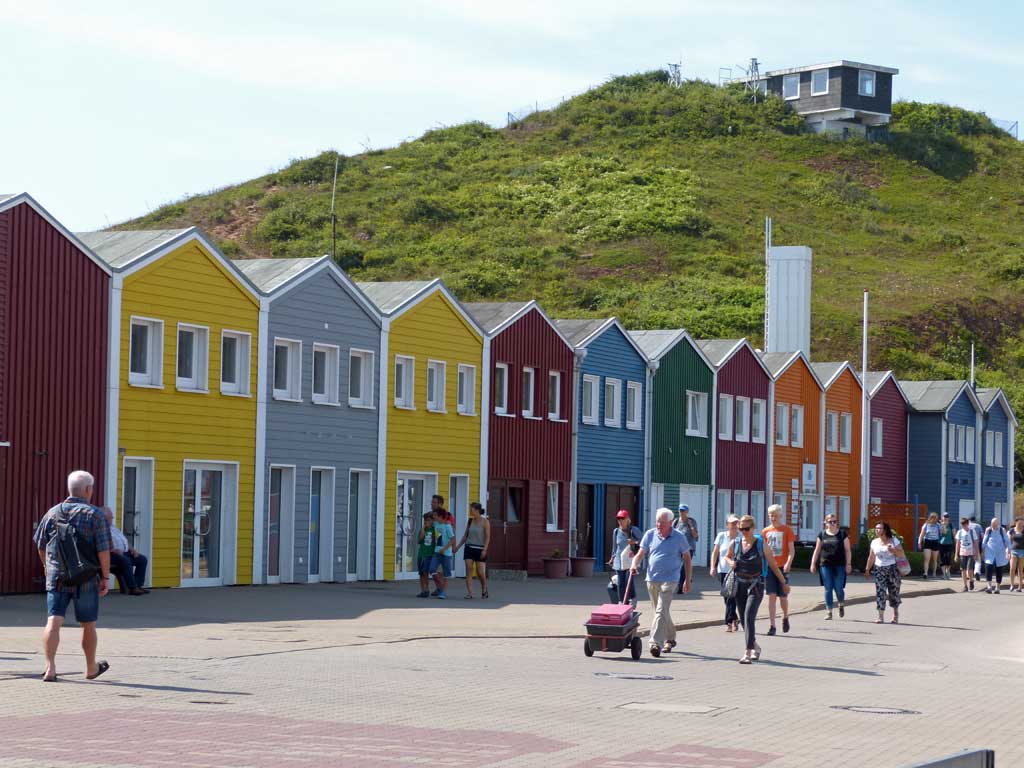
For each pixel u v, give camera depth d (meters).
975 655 27.28
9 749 12.95
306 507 41.03
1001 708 19.16
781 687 20.70
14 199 32.22
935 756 14.57
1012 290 130.62
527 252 124.56
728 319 107.56
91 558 18.03
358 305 43.19
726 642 27.86
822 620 35.09
